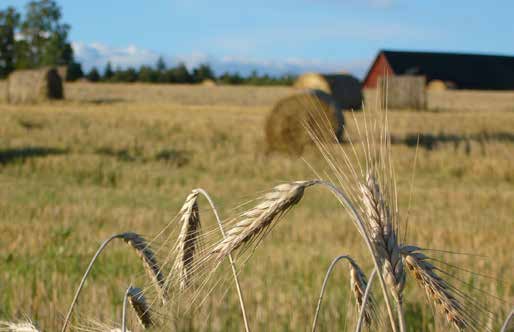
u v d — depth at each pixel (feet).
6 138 62.44
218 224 6.40
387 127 5.89
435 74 286.25
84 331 8.45
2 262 20.92
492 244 24.21
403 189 42.14
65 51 352.49
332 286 17.67
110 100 135.33
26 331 7.89
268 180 46.62
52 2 352.90
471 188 43.60
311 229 27.96
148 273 7.59
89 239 24.86
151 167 51.47
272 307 15.05
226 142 65.41
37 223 28.32
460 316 6.02
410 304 14.97
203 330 11.71
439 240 24.88
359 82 105.50
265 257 21.61
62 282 17.56
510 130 78.89
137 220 29.55
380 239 5.81
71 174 48.16
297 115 59.36
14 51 354.13
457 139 67.31
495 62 296.71
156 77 322.96
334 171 6.00
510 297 15.02
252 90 189.16
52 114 90.48
